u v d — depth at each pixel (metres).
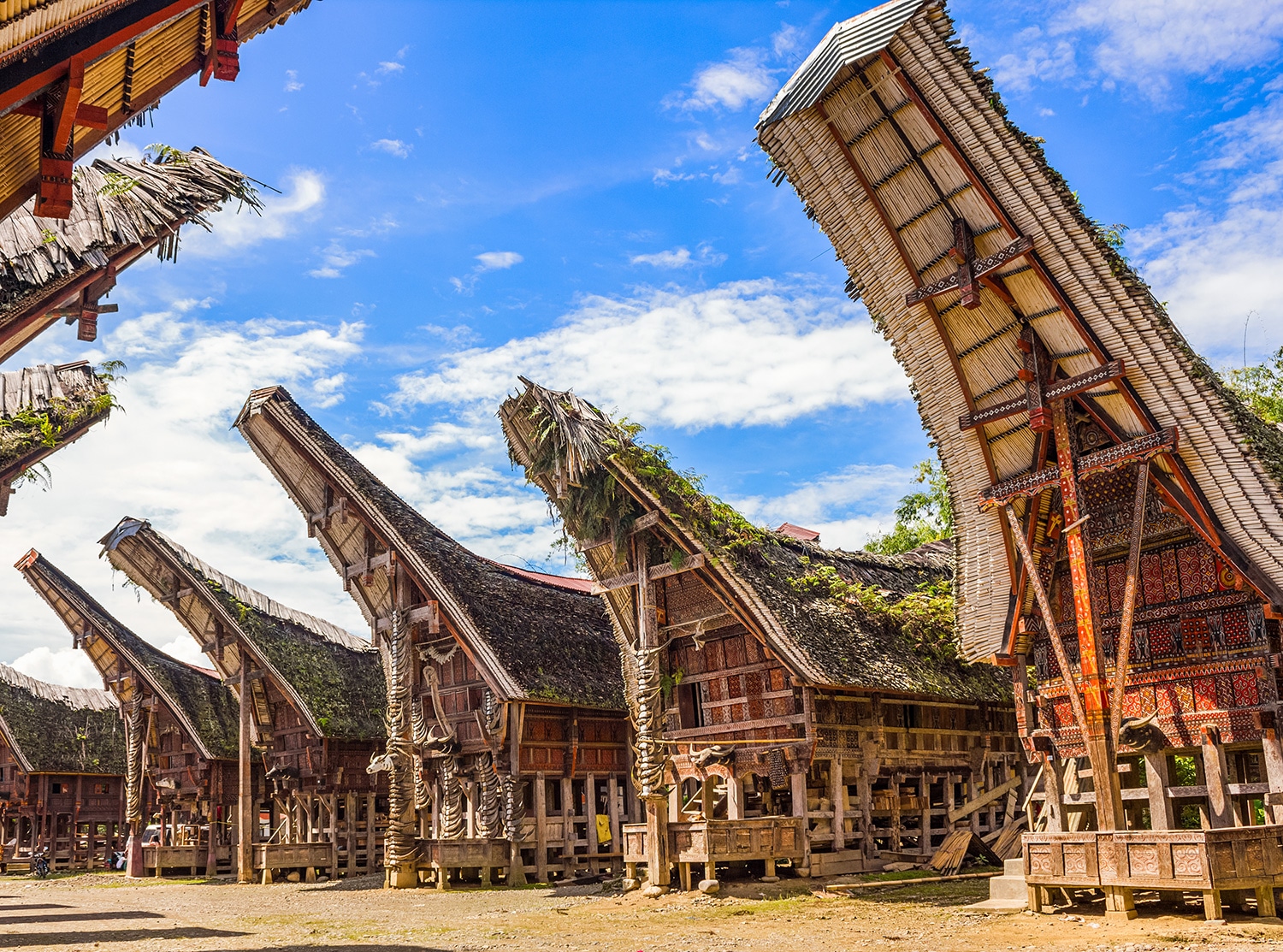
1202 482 11.45
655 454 17.39
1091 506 12.82
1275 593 10.92
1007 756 20.03
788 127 12.45
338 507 21.62
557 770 21.06
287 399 21.19
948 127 11.44
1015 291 12.16
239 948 11.67
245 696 26.58
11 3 6.38
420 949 11.10
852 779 17.59
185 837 31.44
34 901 20.83
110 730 37.31
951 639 19.09
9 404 12.98
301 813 27.20
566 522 18.05
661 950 10.30
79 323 10.67
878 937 10.41
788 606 17.11
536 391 17.14
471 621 20.22
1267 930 9.00
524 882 19.95
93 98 8.66
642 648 16.86
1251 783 11.20
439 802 21.45
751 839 15.45
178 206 10.66
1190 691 11.78
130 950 11.69
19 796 34.78
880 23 11.25
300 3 10.41
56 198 7.83
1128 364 11.52
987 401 13.14
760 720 17.12
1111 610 12.73
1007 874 13.27
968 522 13.67
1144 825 16.23
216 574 27.27
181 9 7.69
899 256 12.70
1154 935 9.17
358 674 28.50
